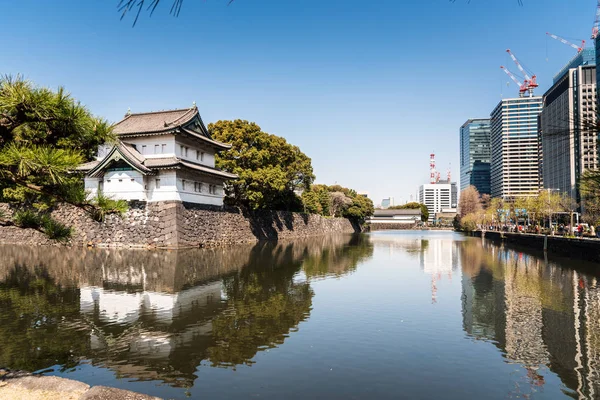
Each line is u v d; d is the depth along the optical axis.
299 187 73.50
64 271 24.70
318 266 29.47
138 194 38.84
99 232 40.94
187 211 40.59
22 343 11.61
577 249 36.16
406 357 10.84
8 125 6.64
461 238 81.19
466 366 10.30
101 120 7.39
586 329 13.50
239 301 17.08
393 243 60.66
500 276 25.52
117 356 10.67
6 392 6.81
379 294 19.06
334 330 13.16
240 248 43.53
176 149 40.69
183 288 19.73
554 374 9.87
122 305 16.11
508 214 75.62
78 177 7.83
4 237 47.28
